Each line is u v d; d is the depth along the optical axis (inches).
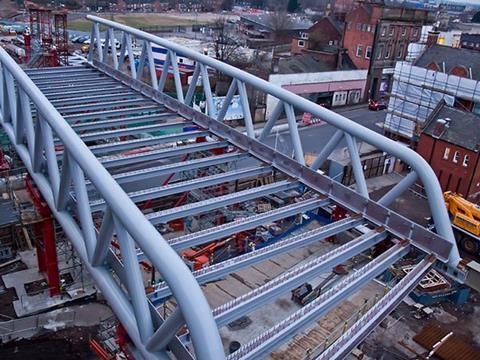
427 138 948.6
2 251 616.1
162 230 603.5
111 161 381.4
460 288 601.6
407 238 300.7
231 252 514.9
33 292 561.3
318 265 258.7
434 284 598.9
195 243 275.3
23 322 514.0
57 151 425.7
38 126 335.3
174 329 177.6
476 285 271.6
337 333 373.7
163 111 535.8
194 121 492.4
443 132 930.7
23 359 465.7
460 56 1196.5
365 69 1621.6
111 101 547.8
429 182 308.0
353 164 352.2
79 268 591.5
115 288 242.5
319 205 345.1
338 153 1069.1
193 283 164.9
